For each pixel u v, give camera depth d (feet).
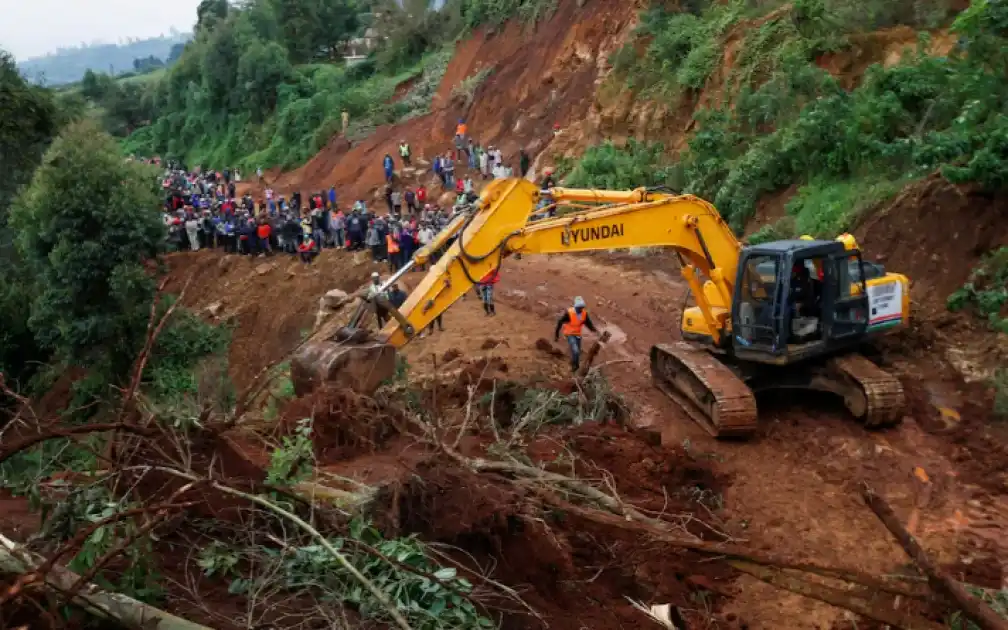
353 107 173.58
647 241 39.58
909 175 58.65
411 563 18.52
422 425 26.30
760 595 25.90
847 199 61.98
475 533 21.56
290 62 228.43
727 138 82.74
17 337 72.64
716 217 40.86
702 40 95.45
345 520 19.30
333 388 30.27
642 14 106.83
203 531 18.58
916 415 39.24
